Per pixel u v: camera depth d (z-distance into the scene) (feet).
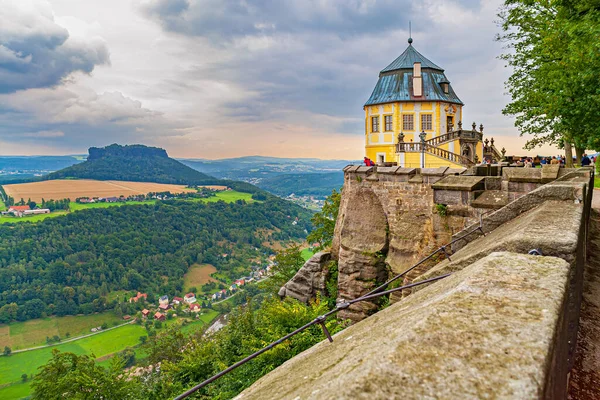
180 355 102.53
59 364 82.94
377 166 79.15
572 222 15.93
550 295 7.27
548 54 62.39
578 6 53.72
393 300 65.10
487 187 50.16
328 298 87.92
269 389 9.27
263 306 83.76
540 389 4.61
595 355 15.97
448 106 141.38
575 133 52.54
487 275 8.68
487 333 5.97
